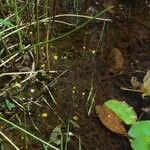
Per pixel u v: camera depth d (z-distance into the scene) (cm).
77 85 52
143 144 46
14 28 53
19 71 52
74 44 56
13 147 46
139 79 54
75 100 51
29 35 53
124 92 53
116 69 54
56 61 54
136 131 47
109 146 47
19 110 49
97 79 53
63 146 47
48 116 49
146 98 52
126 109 50
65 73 53
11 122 45
